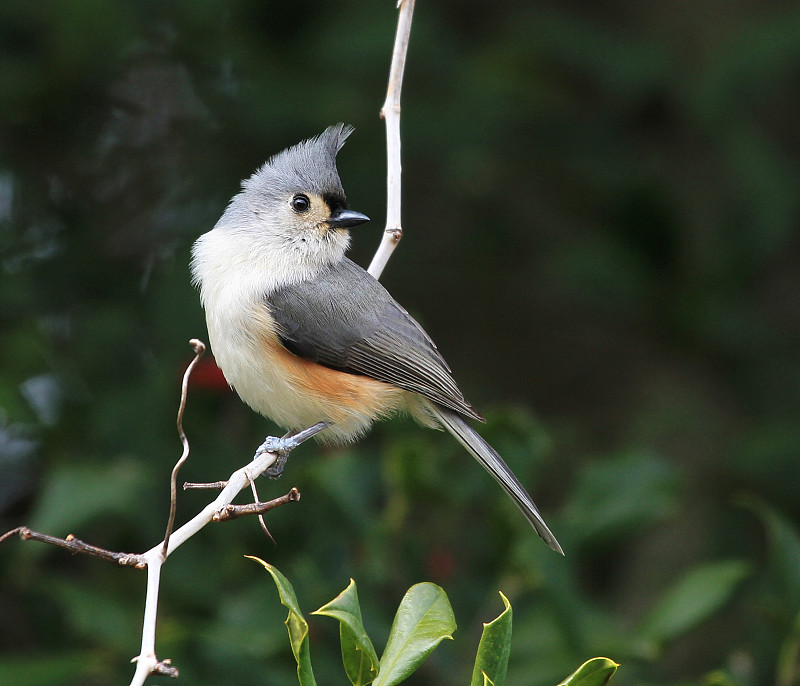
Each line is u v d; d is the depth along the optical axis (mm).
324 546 8523
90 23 9938
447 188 11797
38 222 10711
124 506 8320
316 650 7973
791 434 10625
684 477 9578
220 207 10789
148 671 4844
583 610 8062
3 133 10719
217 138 10969
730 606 10461
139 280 10594
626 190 11344
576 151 11297
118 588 8828
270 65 10586
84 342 9711
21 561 8516
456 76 10789
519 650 8039
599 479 8711
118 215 10938
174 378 9422
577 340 12648
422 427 9586
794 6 10828
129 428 9250
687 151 11844
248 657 7902
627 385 12461
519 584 8500
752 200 10844
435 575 8586
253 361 7844
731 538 10797
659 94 10984
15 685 7586
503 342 12477
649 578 10859
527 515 7621
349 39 10328
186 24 10391
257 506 5543
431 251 11859
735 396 11617
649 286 11367
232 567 8703
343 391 7965
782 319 12086
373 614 8086
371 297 8062
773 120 11766
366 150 10453
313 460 9141
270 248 7965
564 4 12023
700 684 8344
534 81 11039
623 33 11414
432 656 8156
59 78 10234
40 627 8961
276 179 8047
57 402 9438
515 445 8898
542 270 11422
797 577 7859
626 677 8203
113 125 11000
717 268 11414
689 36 11352
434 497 8648
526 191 11844
